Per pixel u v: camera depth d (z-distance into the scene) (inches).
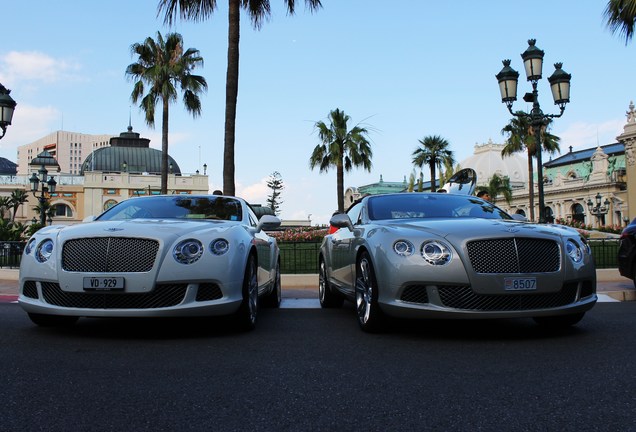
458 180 364.8
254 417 88.3
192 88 1066.1
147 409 92.1
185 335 165.0
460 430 82.0
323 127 1085.1
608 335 162.7
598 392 101.3
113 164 2760.8
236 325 170.6
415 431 81.7
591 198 2613.2
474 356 134.3
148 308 150.5
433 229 162.2
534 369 120.1
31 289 162.6
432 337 161.9
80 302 153.4
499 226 162.1
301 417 88.4
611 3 509.7
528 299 153.5
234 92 482.3
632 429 81.7
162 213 200.8
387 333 169.8
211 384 108.0
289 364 125.8
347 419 87.4
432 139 1460.4
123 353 137.2
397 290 155.9
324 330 176.9
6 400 96.7
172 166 2871.6
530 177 1349.7
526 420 86.2
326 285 243.4
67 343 149.8
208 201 216.2
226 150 476.1
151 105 1052.5
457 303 151.6
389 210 205.3
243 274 165.3
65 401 96.3
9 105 458.9
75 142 5462.6
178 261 152.9
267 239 228.8
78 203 2600.9
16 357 131.5
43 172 927.0
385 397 99.3
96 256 152.8
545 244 157.3
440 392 102.3
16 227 799.7
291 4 520.7
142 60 1096.2
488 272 151.3
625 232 299.9
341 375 115.5
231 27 486.3
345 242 209.9
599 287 325.7
